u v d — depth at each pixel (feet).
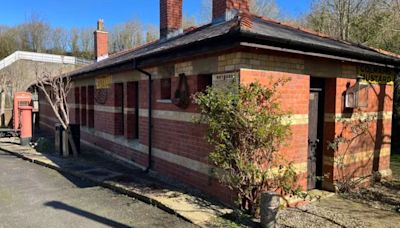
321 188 24.76
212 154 17.89
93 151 41.24
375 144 27.71
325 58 21.66
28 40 191.01
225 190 19.83
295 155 21.40
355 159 25.75
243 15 23.54
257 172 17.43
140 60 27.20
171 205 19.48
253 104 17.79
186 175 23.82
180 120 24.32
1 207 20.77
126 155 33.63
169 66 25.52
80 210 19.99
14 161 36.94
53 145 45.21
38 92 76.18
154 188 23.40
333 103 23.85
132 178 26.68
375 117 27.53
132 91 33.27
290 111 19.69
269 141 17.61
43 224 17.93
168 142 26.03
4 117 79.51
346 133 24.79
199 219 17.51
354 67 25.02
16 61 115.65
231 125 17.31
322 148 24.62
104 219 18.44
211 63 20.88
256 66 19.20
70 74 47.85
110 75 37.14
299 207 20.67
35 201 21.90
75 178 28.32
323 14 64.39
